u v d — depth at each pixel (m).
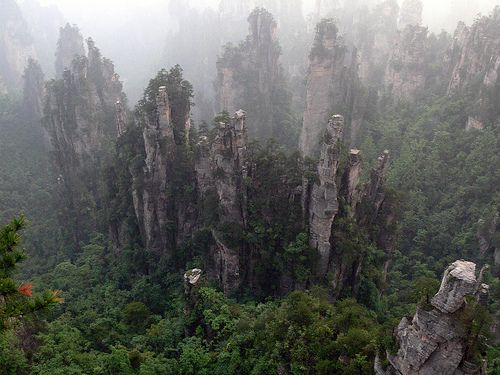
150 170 59.09
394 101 100.38
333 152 43.28
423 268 59.84
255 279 51.00
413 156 77.31
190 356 38.19
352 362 29.33
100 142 93.19
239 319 41.31
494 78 73.94
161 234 61.34
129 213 64.62
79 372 36.44
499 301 44.22
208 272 54.00
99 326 47.38
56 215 90.00
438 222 66.56
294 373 31.66
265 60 109.75
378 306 47.22
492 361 37.25
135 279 60.59
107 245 72.00
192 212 58.72
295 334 34.16
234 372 35.75
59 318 47.88
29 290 18.09
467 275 23.45
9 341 35.75
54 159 98.19
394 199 51.22
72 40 144.62
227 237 50.22
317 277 47.12
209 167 54.31
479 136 71.50
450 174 72.06
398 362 26.00
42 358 38.19
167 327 45.50
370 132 88.12
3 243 18.98
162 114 57.06
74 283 61.72
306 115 94.62
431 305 24.62
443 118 82.94
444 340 23.97
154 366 37.72
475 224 61.84
